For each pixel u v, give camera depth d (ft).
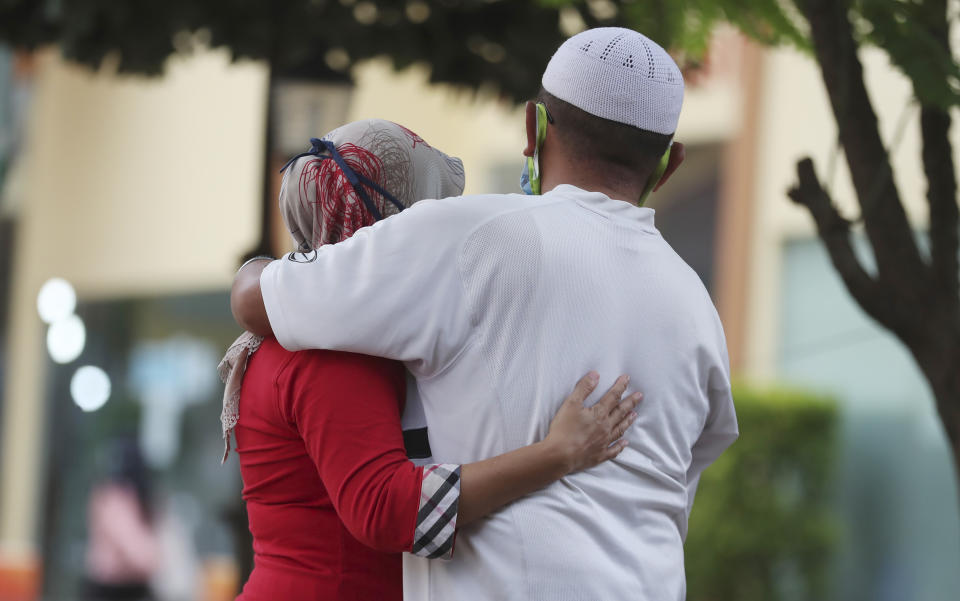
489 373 18.62
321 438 18.81
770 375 92.43
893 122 73.31
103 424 127.65
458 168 21.68
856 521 85.20
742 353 94.48
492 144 111.55
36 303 132.26
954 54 23.97
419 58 43.42
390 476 18.35
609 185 19.81
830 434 84.28
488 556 18.39
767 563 82.02
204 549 119.34
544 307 18.62
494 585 18.33
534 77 43.32
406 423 19.47
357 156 20.44
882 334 84.84
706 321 20.15
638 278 19.27
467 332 18.66
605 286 18.93
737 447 82.79
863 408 85.81
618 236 19.35
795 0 25.75
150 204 127.85
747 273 94.48
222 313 121.60
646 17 28.78
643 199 20.98
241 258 31.55
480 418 18.66
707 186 99.35
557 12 41.98
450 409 18.89
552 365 18.57
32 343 132.05
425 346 18.61
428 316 18.60
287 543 19.95
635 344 19.08
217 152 121.90
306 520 19.77
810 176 25.32
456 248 18.72
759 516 81.97
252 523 20.63
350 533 19.39
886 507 83.25
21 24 45.03
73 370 129.80
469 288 18.63
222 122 121.70
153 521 121.60
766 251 93.04
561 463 18.24
